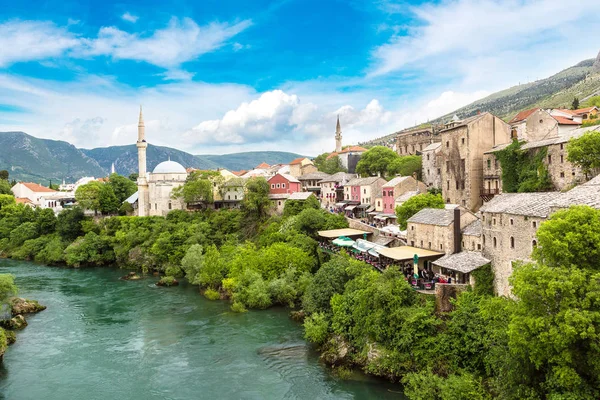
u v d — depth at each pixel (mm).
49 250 118438
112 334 60719
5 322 64062
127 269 106500
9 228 135250
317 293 60812
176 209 130000
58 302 76625
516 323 31344
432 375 41469
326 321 56094
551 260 32156
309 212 94688
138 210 139500
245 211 116062
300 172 162125
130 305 74188
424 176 109250
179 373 48594
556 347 29078
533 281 30641
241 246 94500
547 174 64562
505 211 47312
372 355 47656
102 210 146125
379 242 77938
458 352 43188
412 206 76250
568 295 29016
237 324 63469
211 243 104188
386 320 48000
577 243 30578
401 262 62438
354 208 111500
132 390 45094
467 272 50531
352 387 44594
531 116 73000
